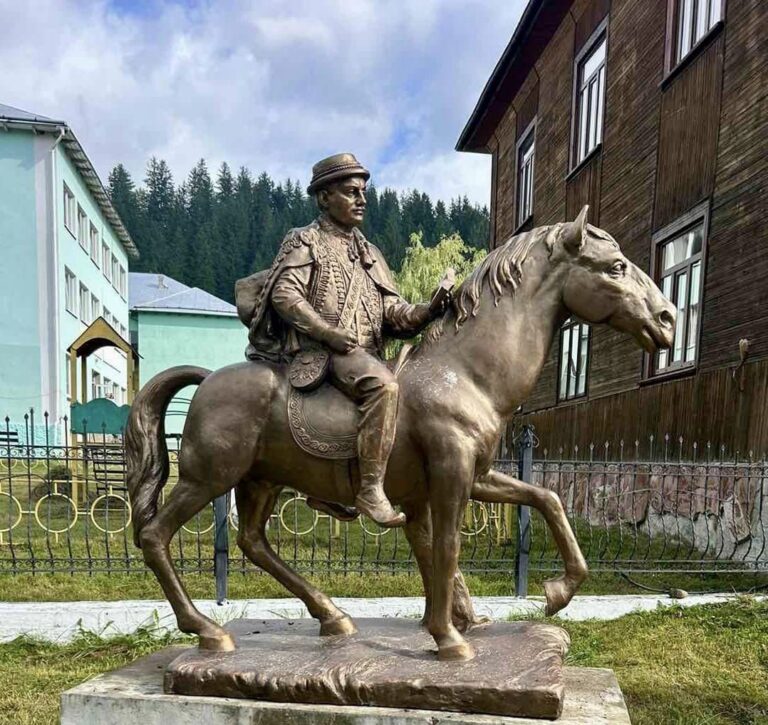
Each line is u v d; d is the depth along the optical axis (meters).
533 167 10.69
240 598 4.49
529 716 1.62
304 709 1.67
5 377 14.47
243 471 1.94
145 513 1.98
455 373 1.88
